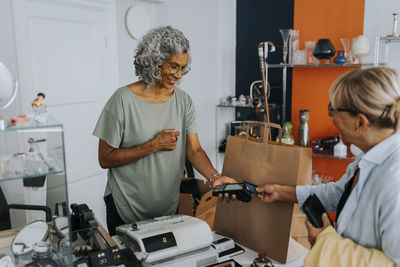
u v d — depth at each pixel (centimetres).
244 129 350
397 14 277
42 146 108
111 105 163
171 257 128
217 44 371
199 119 397
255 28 378
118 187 174
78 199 321
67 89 302
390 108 95
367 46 291
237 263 138
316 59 321
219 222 161
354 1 317
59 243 116
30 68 272
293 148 137
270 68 373
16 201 158
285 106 366
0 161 104
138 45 163
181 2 377
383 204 95
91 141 329
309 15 341
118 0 338
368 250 98
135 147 164
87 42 315
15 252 122
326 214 112
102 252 120
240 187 140
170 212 184
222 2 369
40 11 275
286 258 138
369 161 100
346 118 101
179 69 159
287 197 136
